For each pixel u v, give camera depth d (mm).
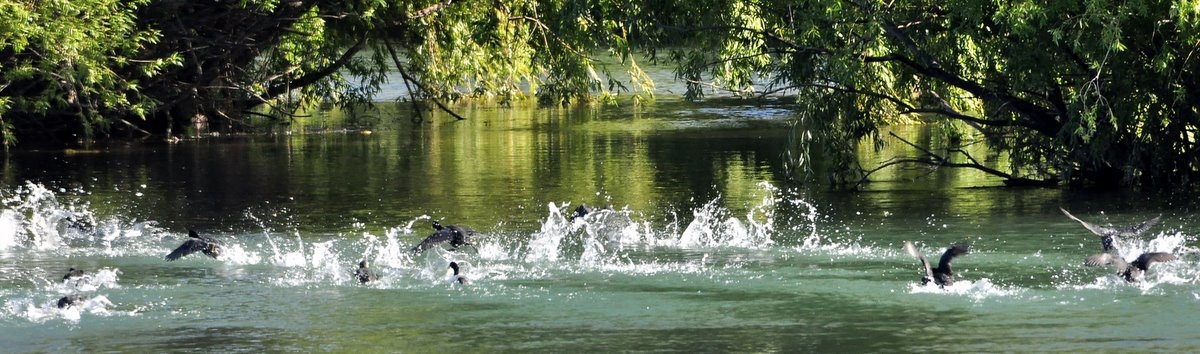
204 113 38188
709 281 14523
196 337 11836
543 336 11859
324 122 41719
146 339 11766
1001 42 20578
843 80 20844
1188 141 22781
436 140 35562
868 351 11148
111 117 35125
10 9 27562
